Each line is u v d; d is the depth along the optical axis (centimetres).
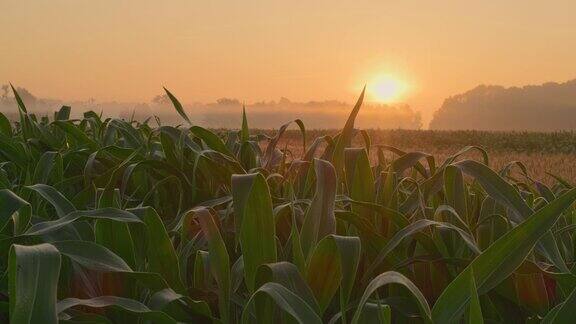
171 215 250
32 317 84
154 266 139
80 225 147
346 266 113
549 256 135
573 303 98
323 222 137
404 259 156
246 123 290
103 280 136
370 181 178
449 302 109
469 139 4500
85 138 286
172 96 281
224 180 227
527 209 149
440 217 175
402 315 140
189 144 248
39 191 148
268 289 99
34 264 89
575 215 197
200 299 141
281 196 242
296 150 1653
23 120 340
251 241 125
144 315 112
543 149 3738
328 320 144
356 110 186
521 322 144
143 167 252
